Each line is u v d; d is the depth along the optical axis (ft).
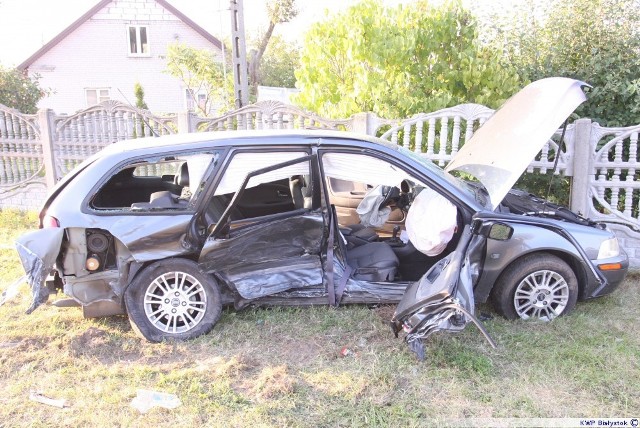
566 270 13.91
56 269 12.80
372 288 13.91
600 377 11.62
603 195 19.86
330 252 13.65
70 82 92.07
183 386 11.31
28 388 11.38
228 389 11.19
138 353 12.89
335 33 26.37
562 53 24.76
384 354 12.60
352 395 10.94
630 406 10.69
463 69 24.41
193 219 13.03
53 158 27.20
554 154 20.20
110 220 12.71
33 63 90.43
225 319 14.30
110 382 11.53
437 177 13.85
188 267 13.16
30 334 13.76
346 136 13.98
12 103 39.70
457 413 10.50
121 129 26.09
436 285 11.85
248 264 13.28
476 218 12.87
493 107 23.40
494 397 10.99
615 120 22.95
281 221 13.08
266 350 12.92
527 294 14.11
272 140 13.52
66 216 12.57
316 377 11.64
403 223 17.03
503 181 12.72
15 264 19.22
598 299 16.10
